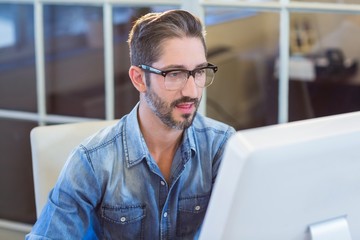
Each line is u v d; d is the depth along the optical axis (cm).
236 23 234
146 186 129
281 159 77
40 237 125
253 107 241
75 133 166
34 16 267
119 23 252
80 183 126
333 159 82
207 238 82
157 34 113
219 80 241
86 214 129
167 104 115
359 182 87
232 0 233
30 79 277
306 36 229
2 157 293
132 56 121
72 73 268
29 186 290
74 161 128
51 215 126
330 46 229
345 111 233
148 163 127
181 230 137
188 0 234
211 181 136
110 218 130
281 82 235
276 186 80
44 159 162
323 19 226
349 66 228
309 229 88
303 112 237
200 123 140
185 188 133
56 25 266
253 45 235
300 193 82
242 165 76
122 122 132
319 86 233
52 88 273
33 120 280
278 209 82
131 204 129
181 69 113
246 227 81
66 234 126
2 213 299
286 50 231
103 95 263
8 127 288
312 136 79
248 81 238
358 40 225
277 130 80
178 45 112
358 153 84
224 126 143
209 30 237
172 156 131
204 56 116
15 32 274
